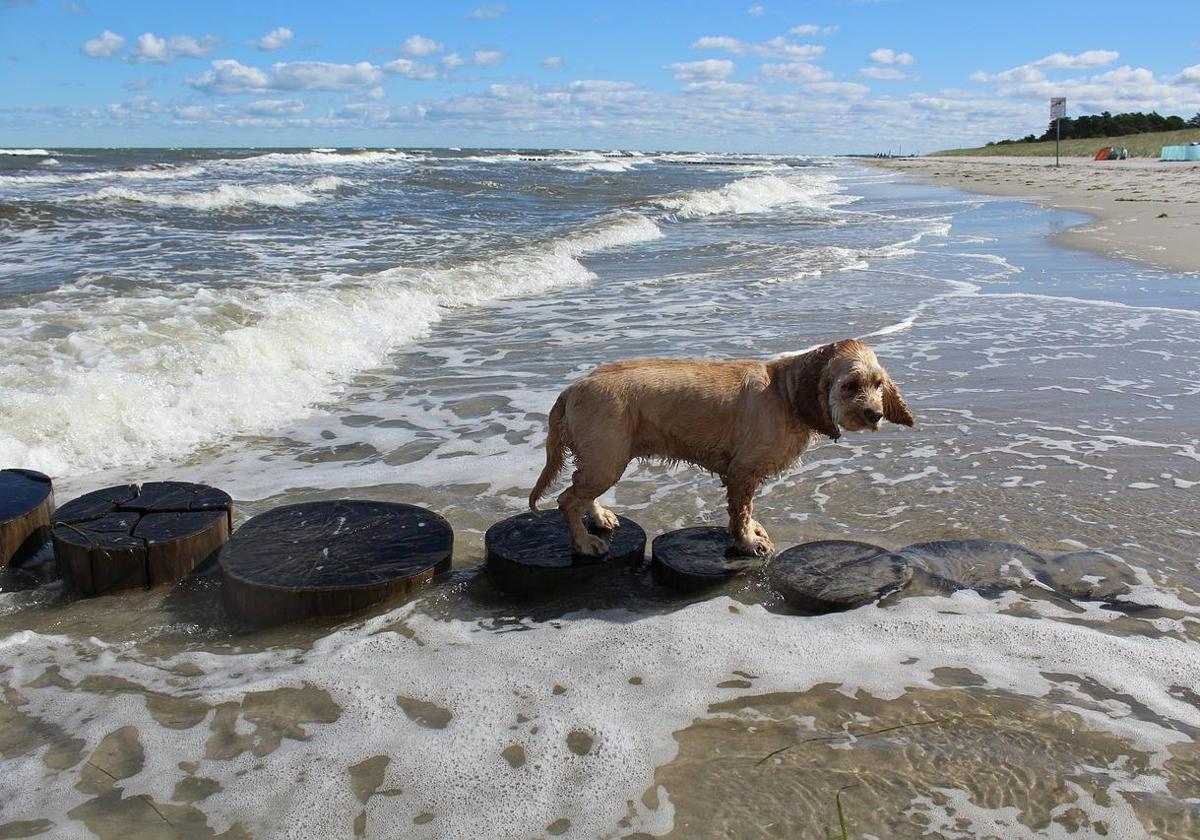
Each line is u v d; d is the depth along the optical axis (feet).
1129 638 4.33
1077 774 3.41
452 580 5.06
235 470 6.70
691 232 23.15
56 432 6.75
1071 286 13.91
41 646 4.39
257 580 4.64
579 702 3.88
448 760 3.51
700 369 5.18
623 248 19.45
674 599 4.92
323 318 10.26
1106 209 26.11
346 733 3.68
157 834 3.15
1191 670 4.06
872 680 4.02
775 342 10.18
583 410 5.02
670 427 5.14
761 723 3.72
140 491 5.64
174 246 15.87
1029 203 30.60
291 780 3.41
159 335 9.02
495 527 5.48
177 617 4.75
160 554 5.00
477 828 3.17
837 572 4.87
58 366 7.82
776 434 5.07
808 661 4.17
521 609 4.82
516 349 10.23
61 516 5.27
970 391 8.38
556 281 14.70
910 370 9.07
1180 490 6.14
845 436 7.29
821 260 17.16
